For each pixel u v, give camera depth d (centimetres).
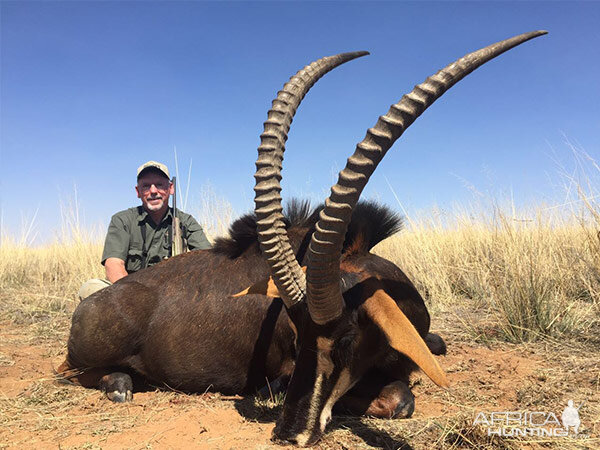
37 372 213
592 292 267
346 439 139
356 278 138
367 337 138
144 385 196
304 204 185
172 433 146
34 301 366
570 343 227
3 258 513
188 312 181
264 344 175
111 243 234
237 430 147
